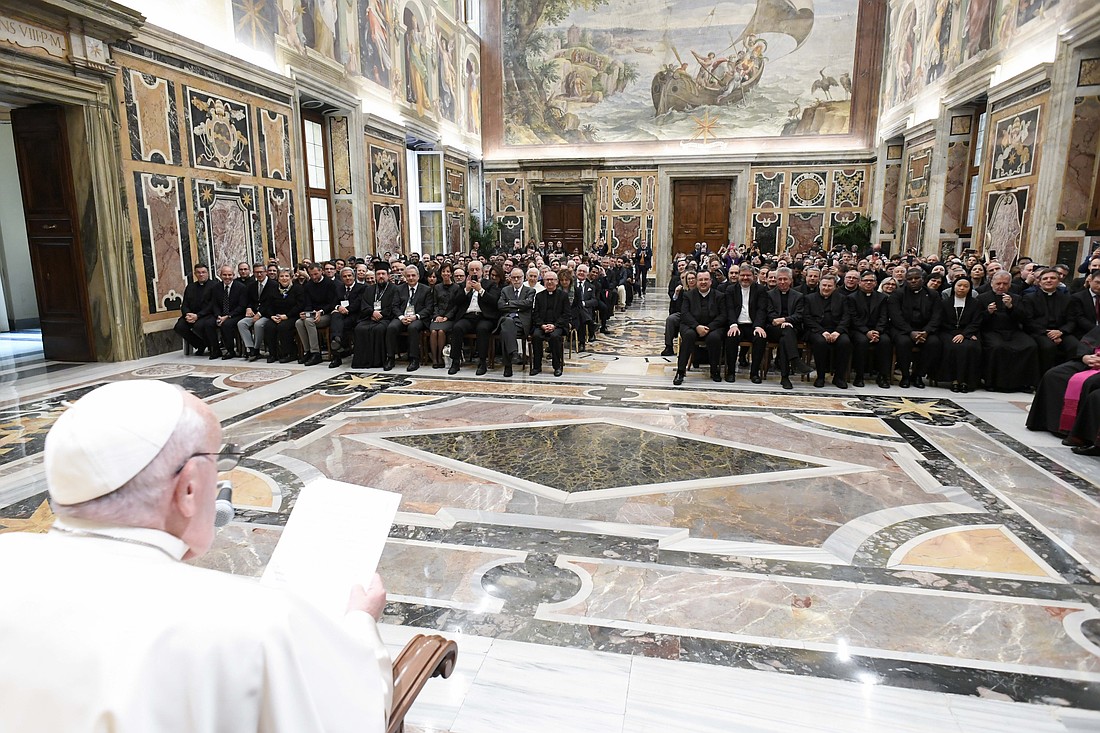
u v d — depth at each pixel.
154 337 8.69
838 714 2.23
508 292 8.09
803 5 18.97
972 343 6.94
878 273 10.72
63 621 0.77
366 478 4.41
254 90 10.26
